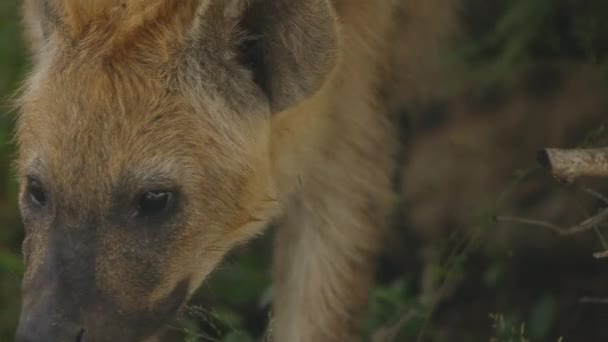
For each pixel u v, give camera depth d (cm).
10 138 1248
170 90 898
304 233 1085
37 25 957
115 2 912
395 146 1132
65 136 880
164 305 913
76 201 877
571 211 1239
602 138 1075
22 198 913
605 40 1273
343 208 1078
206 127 907
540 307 1202
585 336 1245
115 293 877
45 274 865
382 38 1093
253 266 1313
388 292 1159
